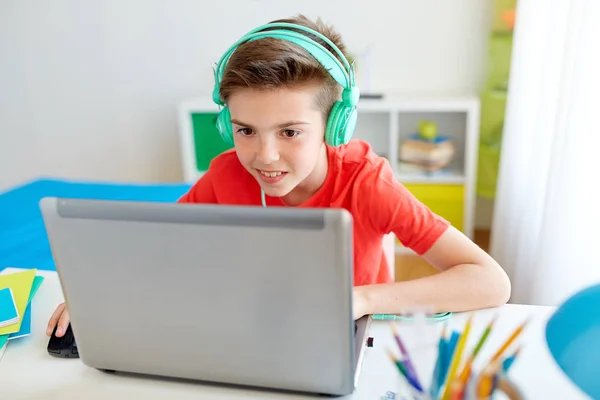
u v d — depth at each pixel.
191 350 0.66
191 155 2.57
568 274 1.47
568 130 1.42
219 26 2.66
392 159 2.43
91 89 2.89
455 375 0.57
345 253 0.55
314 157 0.84
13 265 1.48
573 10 1.45
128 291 0.64
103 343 0.70
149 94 2.84
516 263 1.93
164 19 2.70
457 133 2.60
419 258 2.42
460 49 2.47
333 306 0.58
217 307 0.62
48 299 0.95
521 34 1.90
